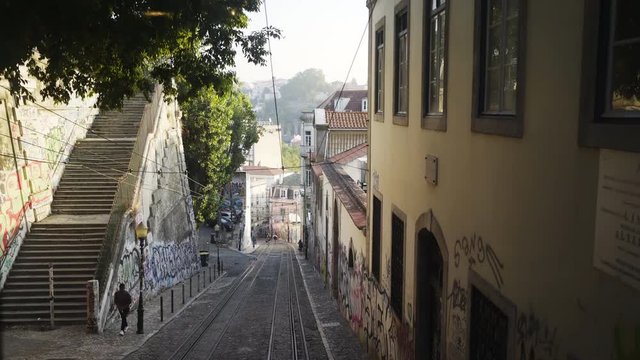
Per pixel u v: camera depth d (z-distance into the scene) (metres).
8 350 14.50
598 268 4.03
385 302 13.07
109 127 26.81
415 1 10.30
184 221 33.16
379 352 13.57
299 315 20.72
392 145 12.46
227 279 33.91
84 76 12.20
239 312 21.16
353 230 18.59
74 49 10.35
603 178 3.98
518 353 5.48
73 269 18.56
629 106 3.83
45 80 11.41
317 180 36.75
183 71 12.20
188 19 10.79
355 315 17.67
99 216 21.45
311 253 43.75
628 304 3.68
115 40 10.27
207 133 39.31
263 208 91.06
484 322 6.72
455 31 7.79
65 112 23.61
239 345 15.59
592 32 4.11
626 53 3.87
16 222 18.83
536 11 5.10
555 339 4.68
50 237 19.70
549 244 4.82
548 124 4.84
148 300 23.62
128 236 20.56
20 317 17.11
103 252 18.67
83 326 17.20
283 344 15.94
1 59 8.85
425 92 9.58
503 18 6.15
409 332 10.49
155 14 10.34
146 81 12.36
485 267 6.48
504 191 5.91
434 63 9.27
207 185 40.12
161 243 26.75
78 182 22.83
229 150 47.81
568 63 4.49
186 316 20.31
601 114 4.09
